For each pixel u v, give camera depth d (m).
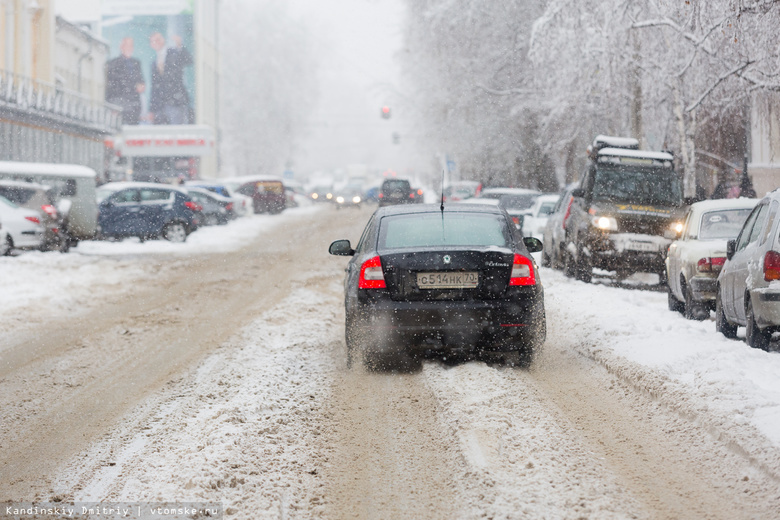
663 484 9.26
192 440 10.98
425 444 10.85
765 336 16.48
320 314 23.66
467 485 9.22
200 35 148.00
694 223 23.19
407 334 14.78
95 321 23.05
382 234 15.91
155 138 142.62
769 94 38.03
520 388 13.70
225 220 70.44
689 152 45.72
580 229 31.94
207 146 143.25
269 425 11.59
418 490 9.18
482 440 10.65
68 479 9.74
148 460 10.25
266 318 23.00
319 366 16.03
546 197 46.75
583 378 14.88
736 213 23.09
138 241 54.59
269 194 92.69
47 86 90.69
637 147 35.28
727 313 18.66
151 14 144.50
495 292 14.95
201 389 14.24
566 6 43.81
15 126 79.06
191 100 145.62
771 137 40.97
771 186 58.72
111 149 111.00
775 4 31.09
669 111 50.09
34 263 38.78
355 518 8.43
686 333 18.03
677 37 40.78
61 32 101.44
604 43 42.22
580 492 8.91
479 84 71.81
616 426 11.66
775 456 9.80
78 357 17.78
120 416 12.63
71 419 12.55
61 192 47.12
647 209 31.56
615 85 44.50
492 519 8.18
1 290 29.17
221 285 32.12
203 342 19.45
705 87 42.16
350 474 9.73
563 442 10.73
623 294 26.97
